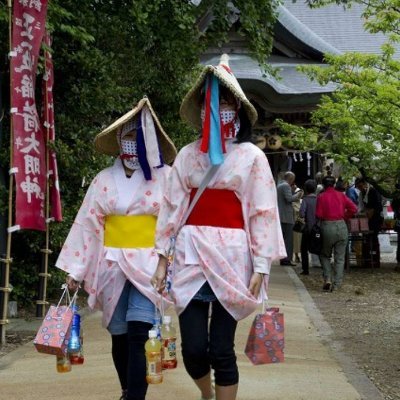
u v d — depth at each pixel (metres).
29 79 7.53
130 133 4.53
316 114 12.88
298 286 12.34
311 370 6.09
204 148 3.88
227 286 3.84
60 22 8.22
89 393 5.20
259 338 3.92
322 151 13.95
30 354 6.64
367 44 26.70
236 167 3.91
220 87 4.00
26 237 8.77
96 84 9.48
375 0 10.87
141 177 4.53
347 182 13.63
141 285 4.36
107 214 4.52
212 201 3.95
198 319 3.94
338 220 11.91
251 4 10.02
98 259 4.54
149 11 9.03
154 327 4.26
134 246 4.44
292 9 28.09
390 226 15.81
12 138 7.50
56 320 4.32
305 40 20.02
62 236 9.05
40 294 8.64
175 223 4.02
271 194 3.93
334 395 5.28
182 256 3.96
